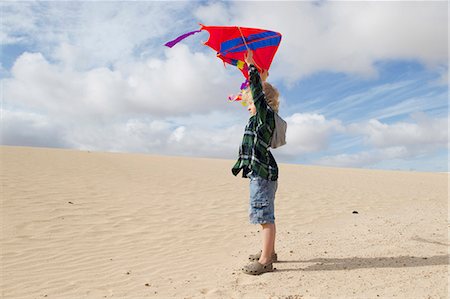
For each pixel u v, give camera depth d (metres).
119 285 4.22
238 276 4.10
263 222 4.05
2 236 6.24
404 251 4.46
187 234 6.78
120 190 10.55
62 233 6.59
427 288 3.28
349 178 17.28
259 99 3.94
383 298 3.15
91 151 22.84
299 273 3.96
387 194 11.88
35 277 4.56
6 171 11.91
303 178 16.39
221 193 11.09
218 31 3.94
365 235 5.59
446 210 7.85
